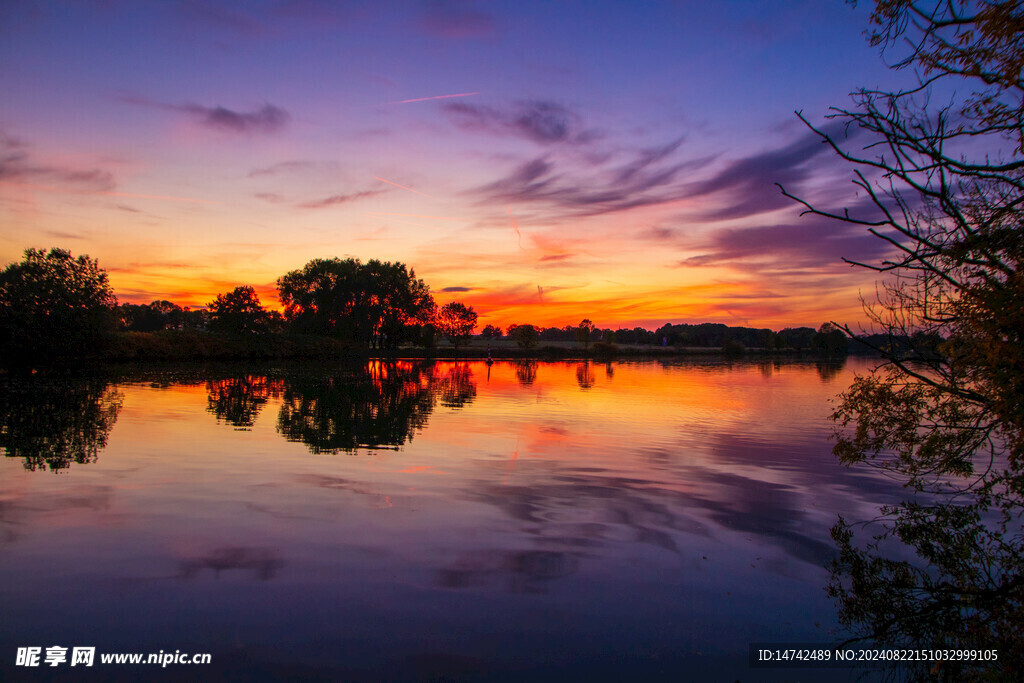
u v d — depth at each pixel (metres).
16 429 12.92
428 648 4.20
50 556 5.65
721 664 4.13
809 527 7.25
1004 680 4.24
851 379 41.91
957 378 7.52
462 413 17.70
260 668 3.89
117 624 4.42
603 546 6.34
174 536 6.25
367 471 9.46
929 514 7.96
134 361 45.75
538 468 10.09
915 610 5.08
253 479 8.75
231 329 60.88
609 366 59.84
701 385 33.03
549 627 4.56
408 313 81.62
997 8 5.41
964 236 6.46
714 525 7.20
